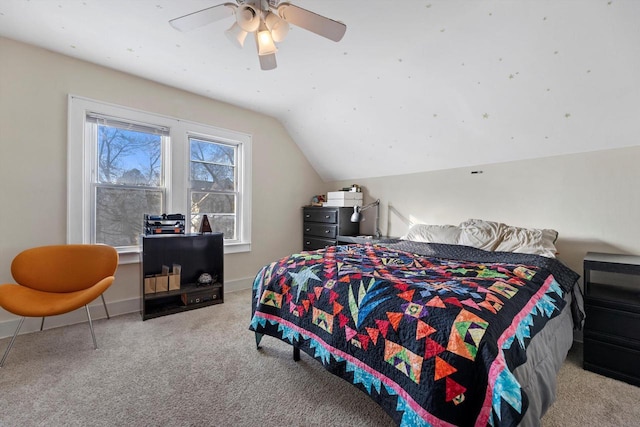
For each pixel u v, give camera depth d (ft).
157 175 9.84
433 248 8.14
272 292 6.25
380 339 4.12
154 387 5.32
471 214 9.75
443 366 3.39
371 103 9.65
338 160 13.14
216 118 10.92
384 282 4.79
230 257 11.53
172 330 7.80
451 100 8.23
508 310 3.92
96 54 7.86
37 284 6.93
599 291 6.36
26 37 7.13
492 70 7.06
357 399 5.08
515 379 3.04
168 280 9.20
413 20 6.31
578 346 7.21
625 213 6.97
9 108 7.23
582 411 4.83
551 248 7.16
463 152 9.50
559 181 7.93
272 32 5.23
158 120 9.58
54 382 5.39
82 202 8.23
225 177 11.57
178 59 8.06
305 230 13.80
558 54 6.18
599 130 6.98
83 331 7.61
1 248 7.18
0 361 5.99
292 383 5.53
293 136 13.38
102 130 8.75
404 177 11.65
